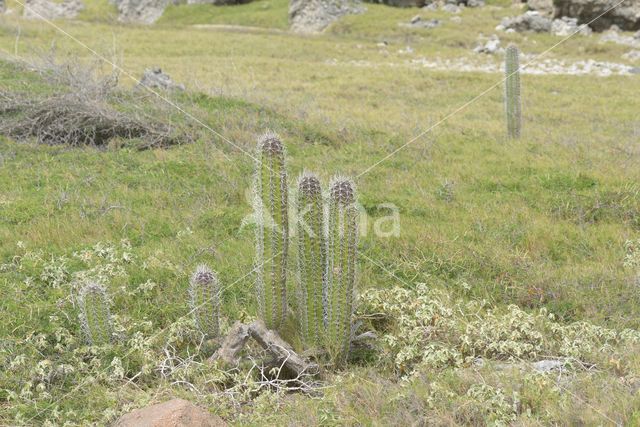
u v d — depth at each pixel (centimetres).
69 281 757
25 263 771
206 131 1286
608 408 530
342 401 571
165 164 1135
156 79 1569
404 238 884
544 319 703
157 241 873
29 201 969
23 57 1706
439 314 681
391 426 532
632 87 2134
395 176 1139
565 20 3269
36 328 670
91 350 638
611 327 710
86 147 1219
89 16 4325
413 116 1627
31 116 1264
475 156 1262
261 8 4306
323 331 648
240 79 2047
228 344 638
